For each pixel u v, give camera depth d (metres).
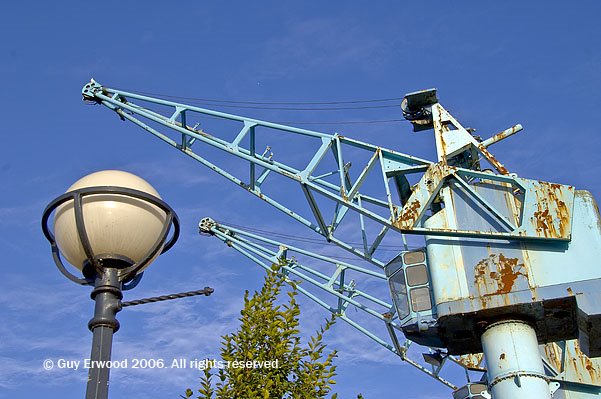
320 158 29.02
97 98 34.44
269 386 12.48
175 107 33.00
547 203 26.20
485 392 33.16
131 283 11.27
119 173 11.29
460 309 25.14
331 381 12.96
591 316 24.31
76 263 11.02
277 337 13.24
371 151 28.53
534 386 23.70
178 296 11.55
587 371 32.06
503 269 25.55
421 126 29.20
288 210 31.72
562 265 25.38
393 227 26.70
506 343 24.59
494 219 26.34
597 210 26.30
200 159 32.75
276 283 14.30
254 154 31.11
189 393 12.47
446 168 26.98
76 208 10.66
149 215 11.02
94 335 10.27
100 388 9.81
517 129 28.19
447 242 26.45
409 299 26.66
